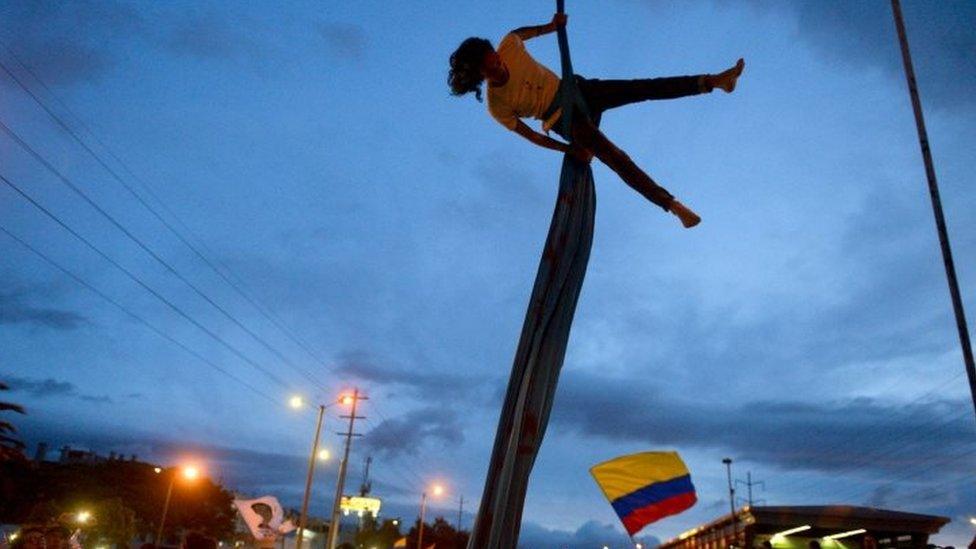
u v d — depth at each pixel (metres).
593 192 3.08
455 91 3.07
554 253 2.88
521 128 3.09
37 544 5.89
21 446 31.98
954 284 10.14
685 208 3.09
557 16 3.14
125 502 53.16
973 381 9.67
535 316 2.76
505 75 2.95
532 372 2.68
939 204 10.63
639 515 7.82
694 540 19.88
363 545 74.50
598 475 8.07
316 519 77.94
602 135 3.02
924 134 11.09
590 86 3.13
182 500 56.84
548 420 2.66
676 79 3.12
